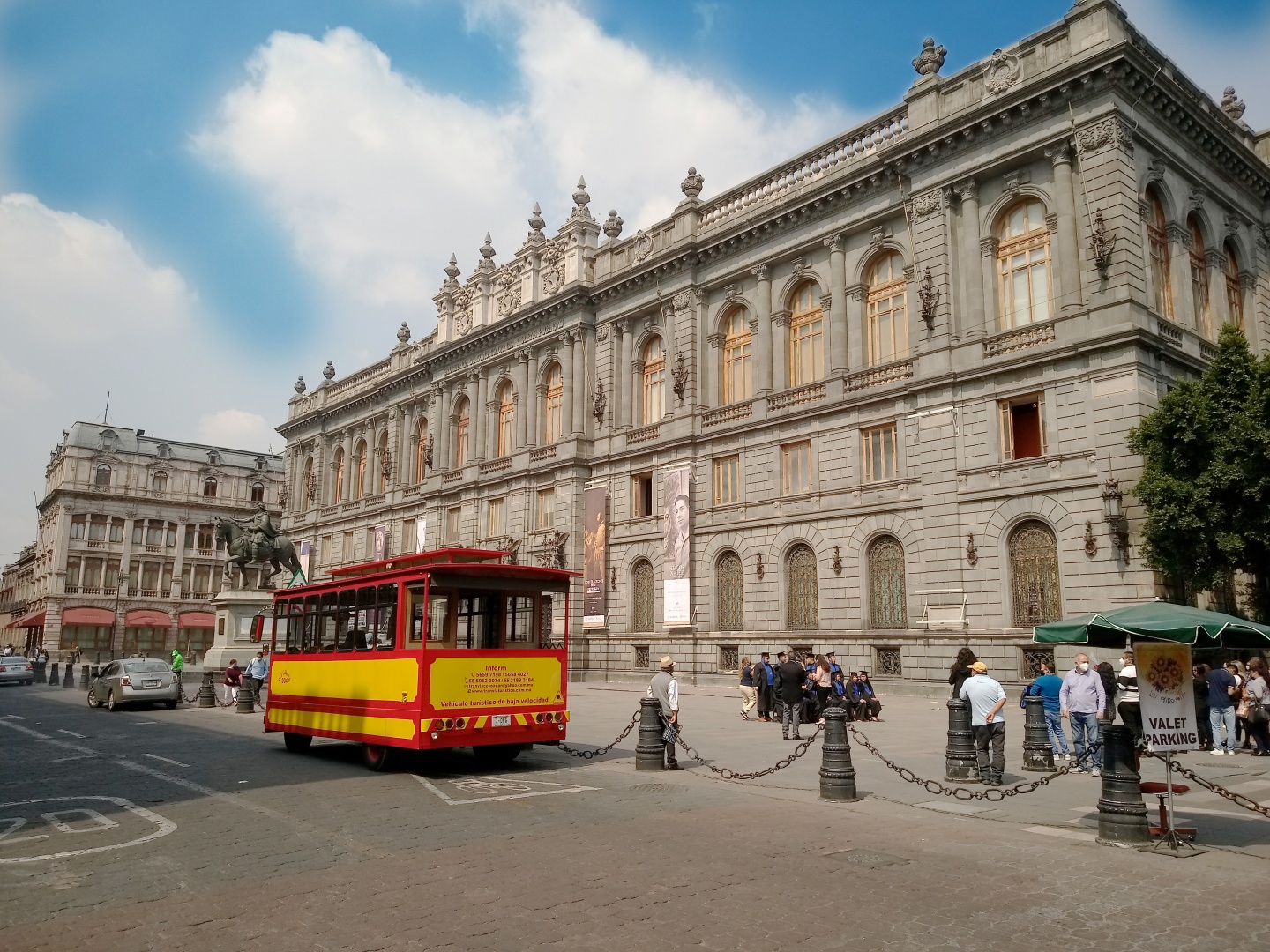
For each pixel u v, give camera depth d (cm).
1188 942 748
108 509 9988
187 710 3359
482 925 787
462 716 1700
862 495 3394
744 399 3953
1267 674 2198
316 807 1340
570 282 4838
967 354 3117
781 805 1349
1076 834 1138
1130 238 2773
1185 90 3077
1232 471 2383
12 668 5581
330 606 2023
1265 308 3522
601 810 1312
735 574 3897
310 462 7569
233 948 734
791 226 3809
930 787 1360
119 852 1054
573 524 4647
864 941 750
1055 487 2825
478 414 5538
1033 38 3009
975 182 3183
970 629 2988
